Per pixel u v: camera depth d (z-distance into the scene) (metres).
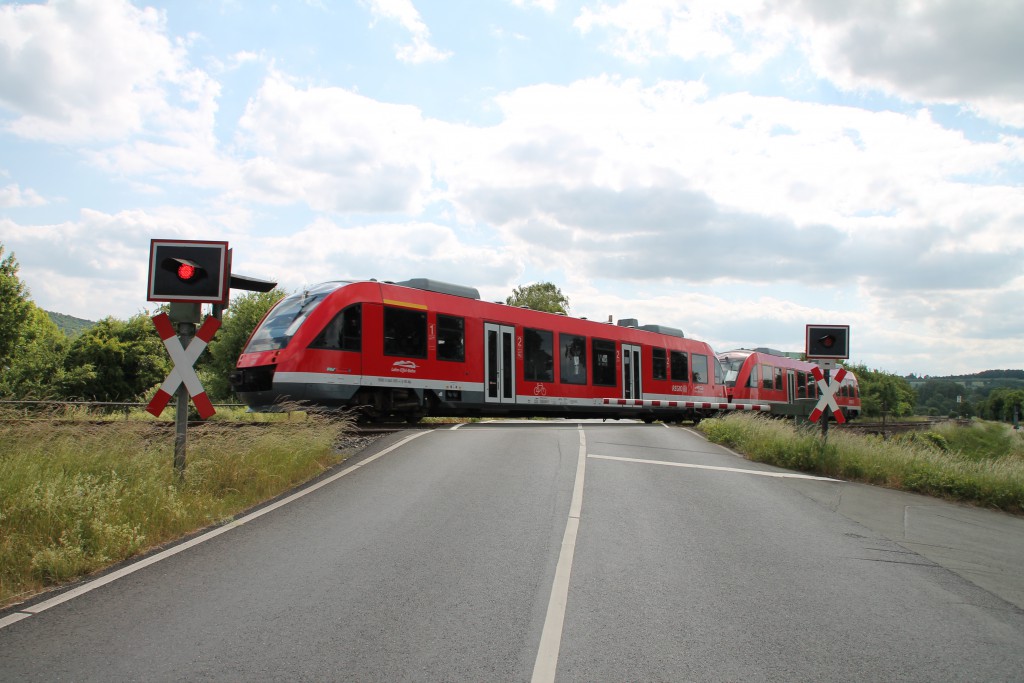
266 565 6.35
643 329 30.36
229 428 11.49
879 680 4.34
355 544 7.06
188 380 9.45
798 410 23.02
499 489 9.99
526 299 72.94
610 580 6.13
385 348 18.50
